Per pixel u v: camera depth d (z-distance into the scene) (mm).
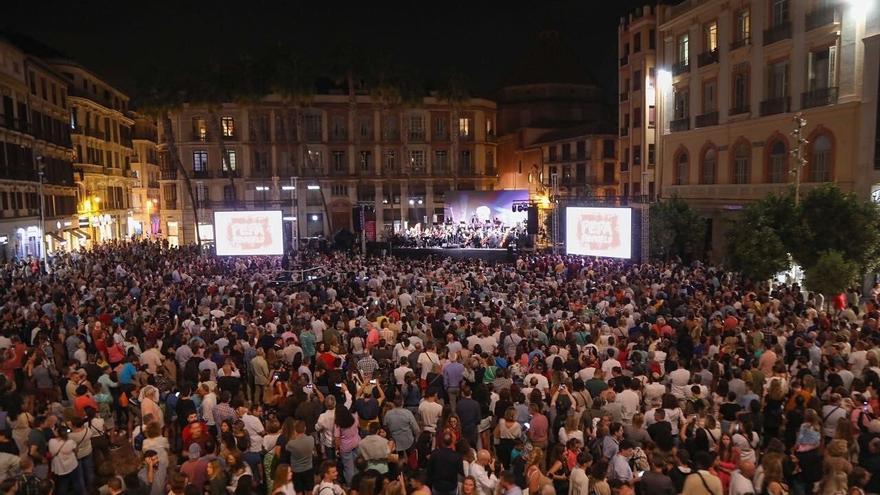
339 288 24984
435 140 81062
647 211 36094
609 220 31922
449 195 60562
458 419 11102
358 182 78688
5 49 46438
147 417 11266
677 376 12461
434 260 35344
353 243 51938
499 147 88875
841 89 31250
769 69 36125
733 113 38500
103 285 25188
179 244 75312
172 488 8242
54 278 28281
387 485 8336
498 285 24078
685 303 19922
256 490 10586
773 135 35594
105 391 13430
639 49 53812
